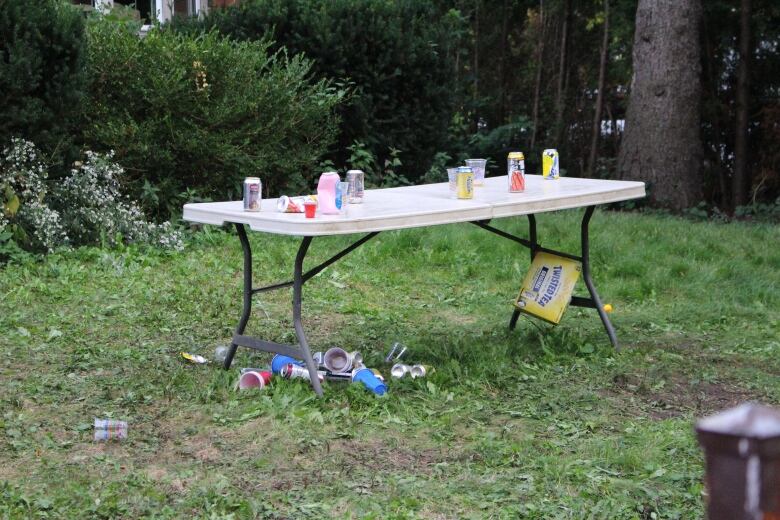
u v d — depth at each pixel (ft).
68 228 27.43
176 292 23.43
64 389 16.08
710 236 31.94
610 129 56.70
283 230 14.69
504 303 24.04
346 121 38.04
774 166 47.80
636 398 16.44
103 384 16.44
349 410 14.99
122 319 20.98
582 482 12.36
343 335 20.67
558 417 15.19
